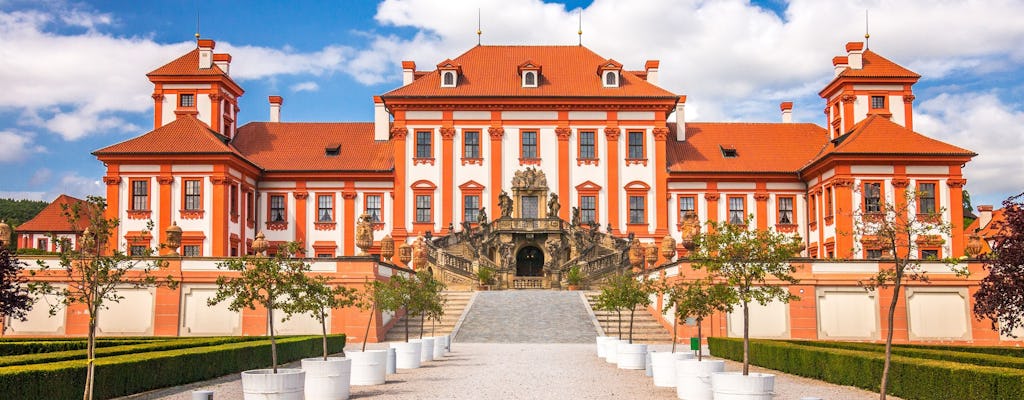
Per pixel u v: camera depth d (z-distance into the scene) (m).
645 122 61.59
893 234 19.14
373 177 62.09
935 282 36.59
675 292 23.66
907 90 61.22
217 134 60.78
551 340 36.59
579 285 50.88
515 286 53.22
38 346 26.16
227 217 56.28
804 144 65.06
